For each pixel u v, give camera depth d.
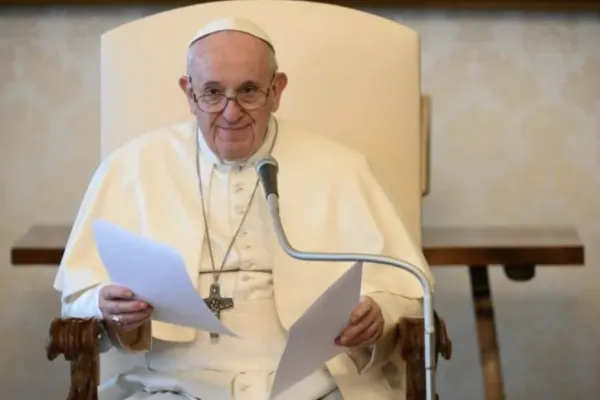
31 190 15.53
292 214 10.32
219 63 9.59
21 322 15.71
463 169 15.55
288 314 9.80
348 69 11.81
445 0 15.02
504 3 15.05
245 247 10.10
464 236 13.45
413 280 10.03
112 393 9.97
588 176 15.55
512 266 12.87
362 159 10.81
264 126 9.98
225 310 9.86
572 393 15.81
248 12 11.88
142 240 8.02
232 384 9.42
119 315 8.68
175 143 10.68
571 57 15.38
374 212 10.45
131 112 11.80
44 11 15.31
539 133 15.49
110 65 11.88
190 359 9.77
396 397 10.05
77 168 15.50
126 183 10.50
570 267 15.70
